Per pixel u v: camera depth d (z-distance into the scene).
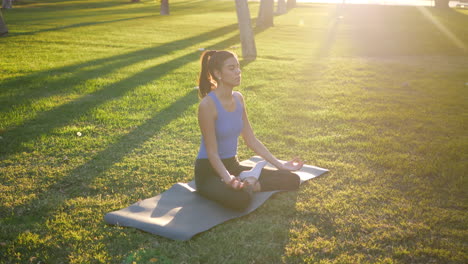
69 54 13.80
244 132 4.13
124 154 5.23
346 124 6.39
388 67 11.59
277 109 7.29
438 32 22.36
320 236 3.31
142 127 6.34
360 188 4.16
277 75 10.45
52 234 3.40
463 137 5.71
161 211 3.66
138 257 3.03
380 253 3.06
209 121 3.66
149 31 21.59
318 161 4.93
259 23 24.94
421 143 5.46
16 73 10.53
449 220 3.50
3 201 4.00
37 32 20.08
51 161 5.02
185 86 9.20
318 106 7.48
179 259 3.01
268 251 3.09
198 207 3.72
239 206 3.60
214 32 21.62
